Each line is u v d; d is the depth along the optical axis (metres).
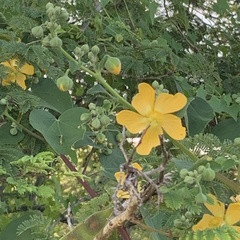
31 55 0.35
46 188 0.32
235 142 0.27
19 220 0.34
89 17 0.47
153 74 0.46
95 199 0.29
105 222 0.27
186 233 0.22
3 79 0.35
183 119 0.34
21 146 0.38
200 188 0.21
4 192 0.49
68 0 0.46
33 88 0.37
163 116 0.24
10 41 0.36
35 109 0.34
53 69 0.36
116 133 0.37
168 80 0.46
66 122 0.33
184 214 0.24
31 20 0.38
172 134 0.24
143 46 0.44
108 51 0.46
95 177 0.43
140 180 0.24
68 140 0.33
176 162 0.23
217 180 0.26
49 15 0.31
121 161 0.36
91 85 0.46
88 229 0.27
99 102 0.46
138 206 0.21
